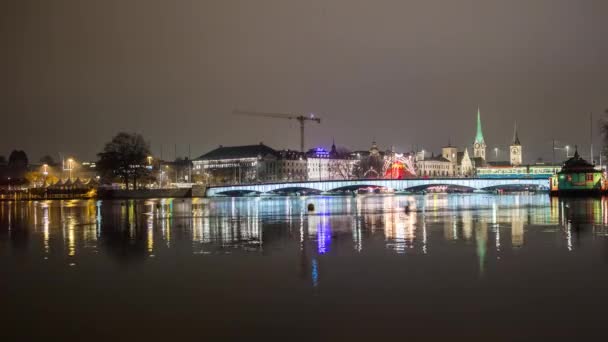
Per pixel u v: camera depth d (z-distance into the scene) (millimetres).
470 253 47594
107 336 26609
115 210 132625
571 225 71812
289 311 29922
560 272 38406
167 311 30328
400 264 42531
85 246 56969
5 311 30797
